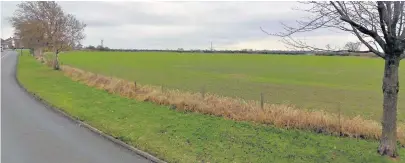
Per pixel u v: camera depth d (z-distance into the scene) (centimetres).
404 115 1712
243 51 12675
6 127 1147
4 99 1755
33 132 1086
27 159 828
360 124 1080
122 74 3903
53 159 830
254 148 901
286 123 1139
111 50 13238
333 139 1010
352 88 3111
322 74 4666
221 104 1345
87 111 1394
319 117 1119
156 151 869
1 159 826
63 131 1103
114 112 1364
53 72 3344
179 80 3391
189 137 995
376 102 2238
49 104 1588
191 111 1368
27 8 4481
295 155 855
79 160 825
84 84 2322
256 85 3138
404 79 3956
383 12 691
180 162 789
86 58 7156
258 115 1207
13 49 12619
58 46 3928
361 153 878
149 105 1508
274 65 6362
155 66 5534
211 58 8644
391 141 844
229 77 3928
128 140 972
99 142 980
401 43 738
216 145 920
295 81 3678
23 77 2898
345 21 746
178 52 12750
